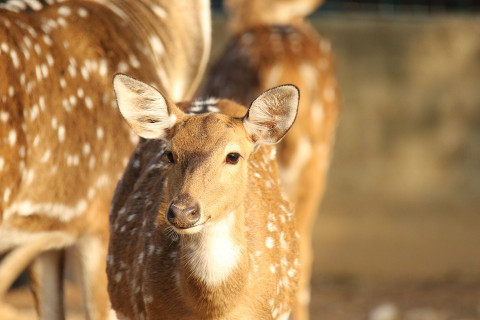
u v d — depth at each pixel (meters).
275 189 9.45
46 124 9.12
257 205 8.80
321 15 18.89
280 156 13.92
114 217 9.45
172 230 8.28
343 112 18.53
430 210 18.72
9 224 9.09
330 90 14.89
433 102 18.75
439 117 18.77
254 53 14.05
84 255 9.94
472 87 18.81
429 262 18.66
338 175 18.58
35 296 10.23
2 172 8.54
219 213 7.73
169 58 11.82
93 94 9.80
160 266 8.27
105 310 10.02
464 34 18.73
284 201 9.62
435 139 18.77
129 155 10.13
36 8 9.87
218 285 8.09
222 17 18.62
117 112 10.01
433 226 18.67
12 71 8.67
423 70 18.69
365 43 18.55
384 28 18.61
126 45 10.55
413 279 18.64
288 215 9.46
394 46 18.62
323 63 14.85
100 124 9.82
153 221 8.52
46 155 9.16
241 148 7.93
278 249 8.90
